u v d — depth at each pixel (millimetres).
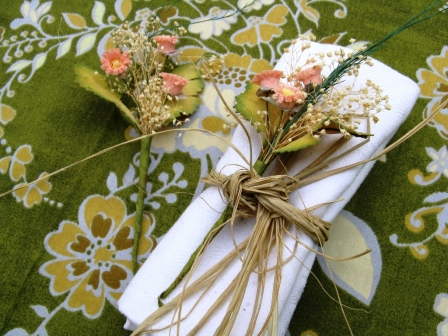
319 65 203
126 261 247
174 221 253
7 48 296
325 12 296
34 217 254
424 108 273
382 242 247
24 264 246
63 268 246
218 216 206
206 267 199
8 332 235
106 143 269
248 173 196
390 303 237
